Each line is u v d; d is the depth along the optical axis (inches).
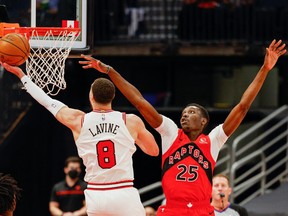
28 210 1100.5
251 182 980.6
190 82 1186.6
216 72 1182.3
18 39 521.3
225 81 1179.3
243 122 1120.8
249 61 1167.0
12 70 512.1
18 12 743.7
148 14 1145.4
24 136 1075.9
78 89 1111.0
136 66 1180.5
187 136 515.8
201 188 506.3
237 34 1115.3
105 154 498.9
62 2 780.0
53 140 1095.6
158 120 510.9
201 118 515.5
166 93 1184.2
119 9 1129.4
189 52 1107.9
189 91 1187.3
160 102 1183.6
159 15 1149.7
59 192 909.8
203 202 507.8
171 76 1184.2
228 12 1112.8
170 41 1106.1
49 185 1100.5
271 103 1176.2
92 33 612.7
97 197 497.0
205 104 1187.3
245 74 1171.9
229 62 1168.2
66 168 912.9
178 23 1120.2
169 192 508.4
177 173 508.1
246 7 1111.0
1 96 1045.2
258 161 1112.2
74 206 907.4
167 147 513.3
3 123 1049.5
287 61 1159.0
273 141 993.5
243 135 978.7
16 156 1074.1
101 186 498.9
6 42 517.7
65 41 590.6
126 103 1145.4
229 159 1002.7
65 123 504.7
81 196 909.8
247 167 1118.4
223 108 1123.3
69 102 1106.1
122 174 500.1
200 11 1112.2
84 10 613.6
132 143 505.4
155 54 1112.8
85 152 500.7
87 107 1118.4
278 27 1114.1
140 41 1112.2
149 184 1163.3
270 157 991.6
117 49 1112.8
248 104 511.2
